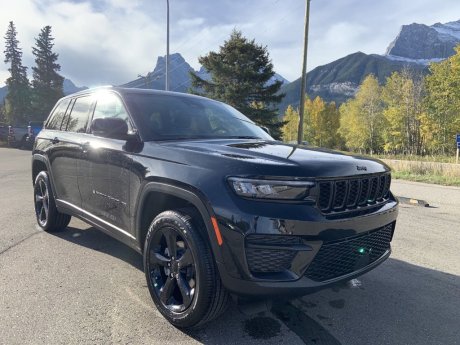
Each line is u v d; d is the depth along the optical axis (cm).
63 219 501
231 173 251
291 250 241
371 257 297
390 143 5750
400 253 478
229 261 244
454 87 4172
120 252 441
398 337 280
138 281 362
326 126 7844
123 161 336
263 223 237
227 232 243
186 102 418
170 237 285
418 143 5369
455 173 1448
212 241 252
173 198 303
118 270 388
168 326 283
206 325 287
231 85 3747
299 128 2119
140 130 341
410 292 360
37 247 454
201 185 259
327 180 254
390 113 5588
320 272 254
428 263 443
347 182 266
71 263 404
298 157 273
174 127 362
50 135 495
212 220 250
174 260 283
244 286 243
